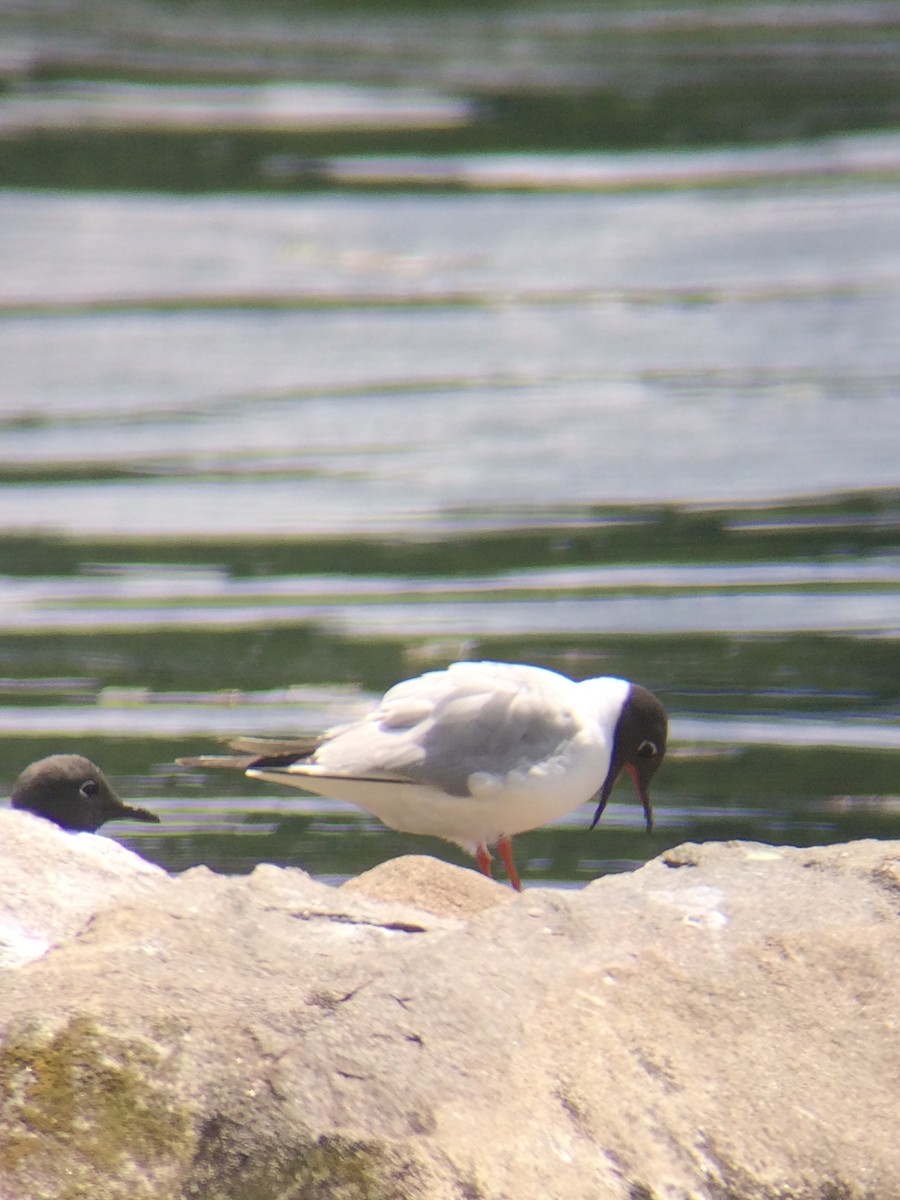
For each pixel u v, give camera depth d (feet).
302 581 61.36
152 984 19.66
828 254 93.66
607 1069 19.90
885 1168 19.65
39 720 50.03
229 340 84.23
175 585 60.70
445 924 22.66
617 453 72.38
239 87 119.75
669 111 115.03
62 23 134.10
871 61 124.26
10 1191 18.45
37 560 62.59
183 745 48.44
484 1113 19.07
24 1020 18.95
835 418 75.31
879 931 22.45
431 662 54.90
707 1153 19.40
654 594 60.18
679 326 85.92
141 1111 18.57
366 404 77.51
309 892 22.80
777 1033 20.90
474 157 108.47
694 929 22.25
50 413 76.23
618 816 45.01
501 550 63.77
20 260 92.99
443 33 134.51
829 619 58.08
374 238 97.14
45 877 22.58
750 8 141.08
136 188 103.50
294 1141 18.31
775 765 48.21
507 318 87.10
